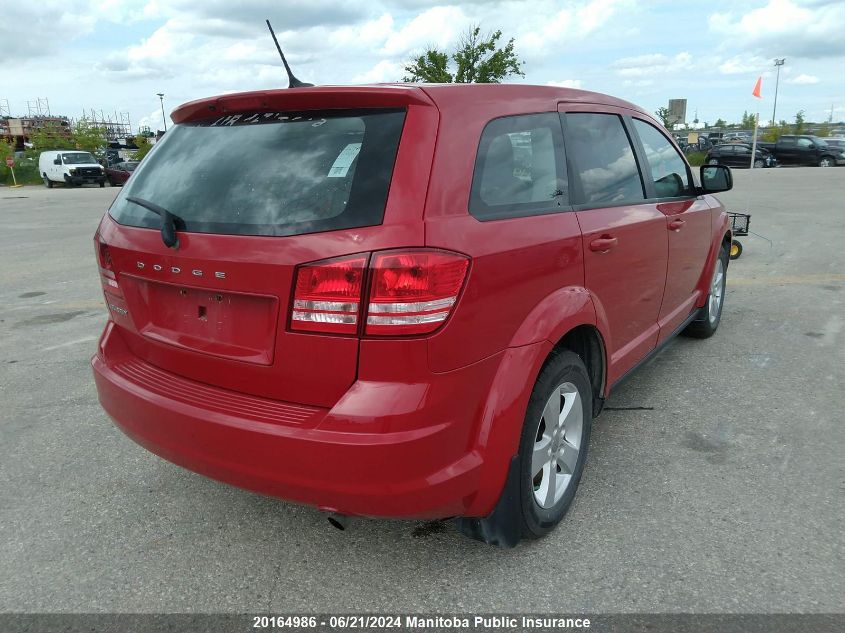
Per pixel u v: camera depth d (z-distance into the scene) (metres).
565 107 3.02
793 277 7.49
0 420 4.07
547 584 2.46
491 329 2.24
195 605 2.41
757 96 30.20
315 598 2.43
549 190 2.73
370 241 2.00
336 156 2.19
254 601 2.43
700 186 4.43
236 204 2.28
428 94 2.26
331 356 2.06
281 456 2.10
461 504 2.25
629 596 2.38
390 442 2.02
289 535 2.82
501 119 2.53
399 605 2.38
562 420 2.76
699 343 5.23
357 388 2.05
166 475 3.37
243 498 3.13
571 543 2.70
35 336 5.92
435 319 2.03
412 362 2.03
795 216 12.62
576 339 2.97
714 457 3.38
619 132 3.47
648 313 3.64
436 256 2.03
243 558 2.68
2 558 2.70
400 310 1.99
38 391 4.56
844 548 2.62
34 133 59.12
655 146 3.91
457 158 2.24
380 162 2.12
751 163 30.47
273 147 2.33
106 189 31.77
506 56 27.02
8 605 2.43
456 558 2.63
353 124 2.25
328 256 2.03
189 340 2.43
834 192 17.33
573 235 2.70
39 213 18.58
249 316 2.23
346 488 2.06
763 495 3.02
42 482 3.31
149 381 2.55
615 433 3.68
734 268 8.10
